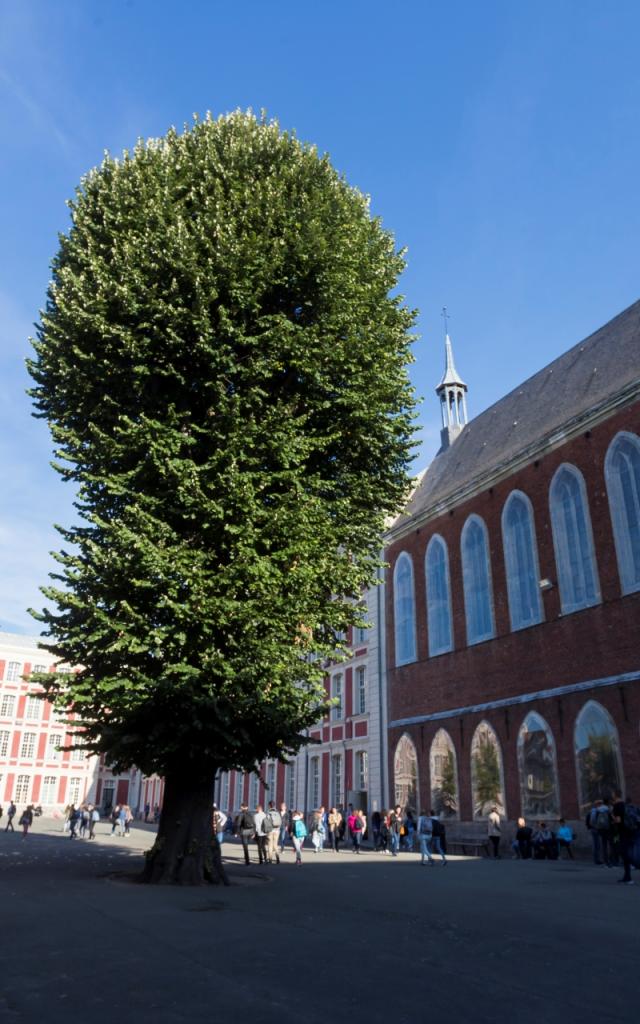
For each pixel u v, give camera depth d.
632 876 16.31
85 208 17.28
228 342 15.22
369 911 10.44
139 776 71.31
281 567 14.62
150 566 12.98
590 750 23.41
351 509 17.28
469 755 28.75
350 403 16.33
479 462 33.47
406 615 34.47
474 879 15.94
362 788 36.09
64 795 66.12
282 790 43.16
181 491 13.59
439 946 7.74
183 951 7.30
